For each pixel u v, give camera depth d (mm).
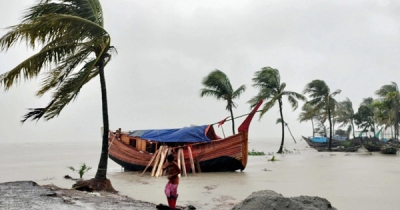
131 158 21703
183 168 18484
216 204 10117
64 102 11945
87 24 11477
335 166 21766
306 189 12680
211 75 33312
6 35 10422
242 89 33531
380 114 44250
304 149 54500
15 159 35188
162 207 8477
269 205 6570
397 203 9766
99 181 12352
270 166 22531
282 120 40031
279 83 38062
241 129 19766
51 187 11219
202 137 20188
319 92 43656
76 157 39406
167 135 21078
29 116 11398
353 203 9836
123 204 8758
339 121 68750
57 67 12078
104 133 12734
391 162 24672
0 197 8641
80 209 7547
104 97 12883
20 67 10750
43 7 11812
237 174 18422
